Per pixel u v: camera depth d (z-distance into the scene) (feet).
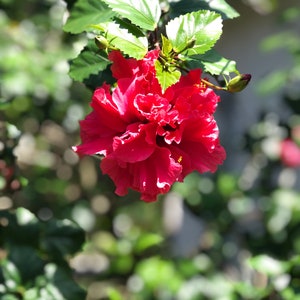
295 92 3.06
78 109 3.18
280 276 1.98
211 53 1.33
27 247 1.75
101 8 1.45
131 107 1.22
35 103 3.11
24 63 2.94
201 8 1.48
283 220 2.75
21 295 1.72
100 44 1.26
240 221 2.86
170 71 1.22
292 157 3.00
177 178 1.21
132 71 1.25
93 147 1.25
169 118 1.19
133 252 2.81
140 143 1.20
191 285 2.68
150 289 2.75
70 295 1.73
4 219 1.75
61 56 2.97
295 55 3.10
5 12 2.98
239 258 2.99
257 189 2.88
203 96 1.22
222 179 2.81
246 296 2.13
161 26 1.49
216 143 1.24
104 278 2.96
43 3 3.05
